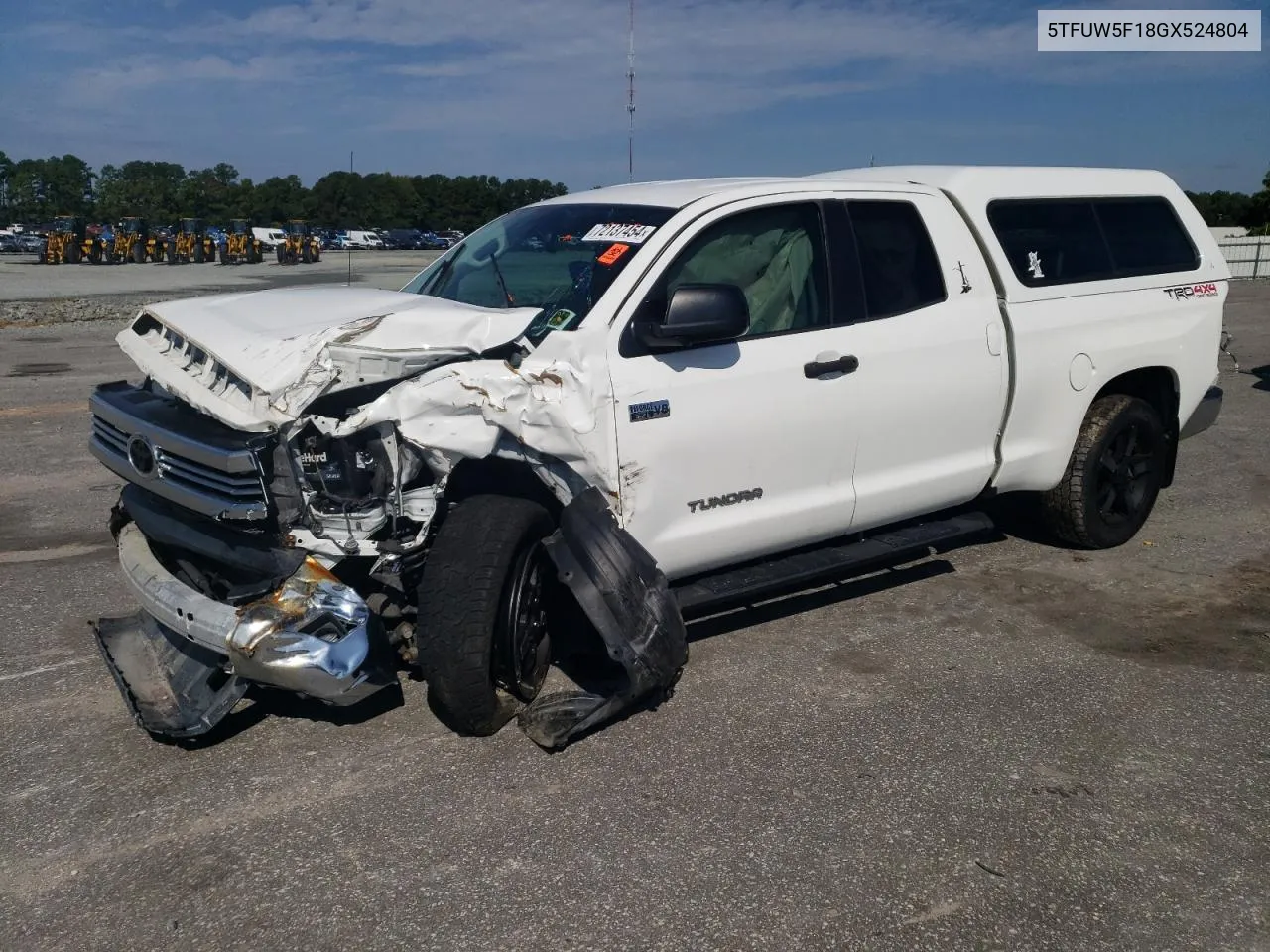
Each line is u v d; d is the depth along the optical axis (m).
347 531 3.68
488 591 3.78
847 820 3.49
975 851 3.33
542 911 3.06
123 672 4.24
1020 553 6.12
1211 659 4.72
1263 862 3.28
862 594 5.50
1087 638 4.96
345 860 3.30
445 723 4.06
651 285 4.22
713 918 3.02
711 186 4.77
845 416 4.70
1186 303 6.13
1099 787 3.69
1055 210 5.69
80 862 3.31
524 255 4.68
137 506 4.28
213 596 4.16
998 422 5.38
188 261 50.47
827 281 4.75
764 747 3.96
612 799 3.62
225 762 3.89
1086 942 2.93
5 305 23.62
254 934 2.98
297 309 4.21
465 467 4.17
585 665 4.61
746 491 4.48
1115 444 6.00
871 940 2.93
